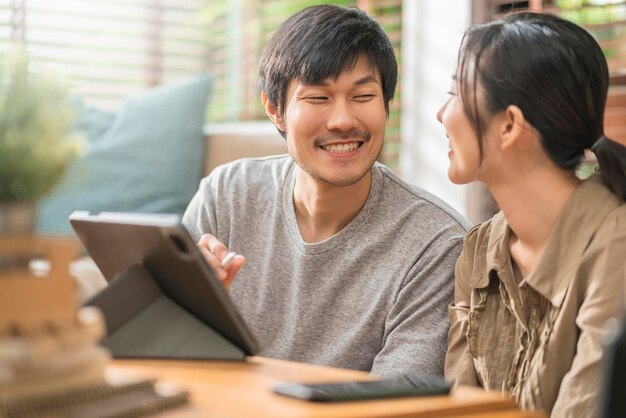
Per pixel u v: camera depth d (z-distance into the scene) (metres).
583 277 1.83
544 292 1.88
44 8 4.99
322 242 2.41
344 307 2.39
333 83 2.28
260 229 2.54
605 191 1.88
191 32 5.40
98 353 1.30
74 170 1.48
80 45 5.09
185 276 1.62
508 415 1.33
